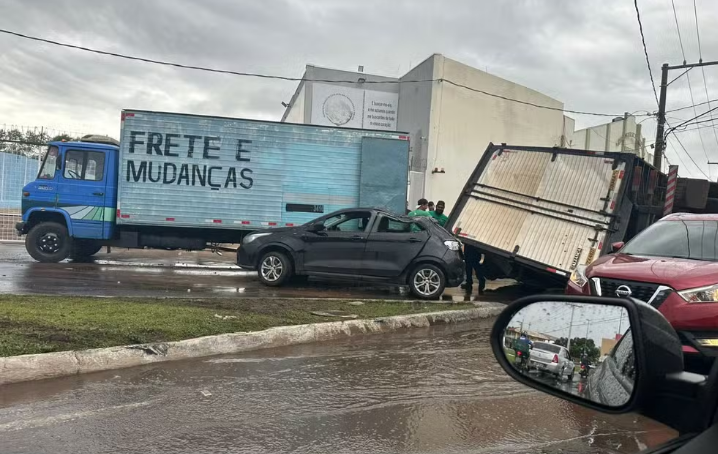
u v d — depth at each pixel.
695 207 14.39
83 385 4.97
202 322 6.90
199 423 4.25
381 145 14.02
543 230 10.75
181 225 13.34
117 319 6.66
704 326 5.07
